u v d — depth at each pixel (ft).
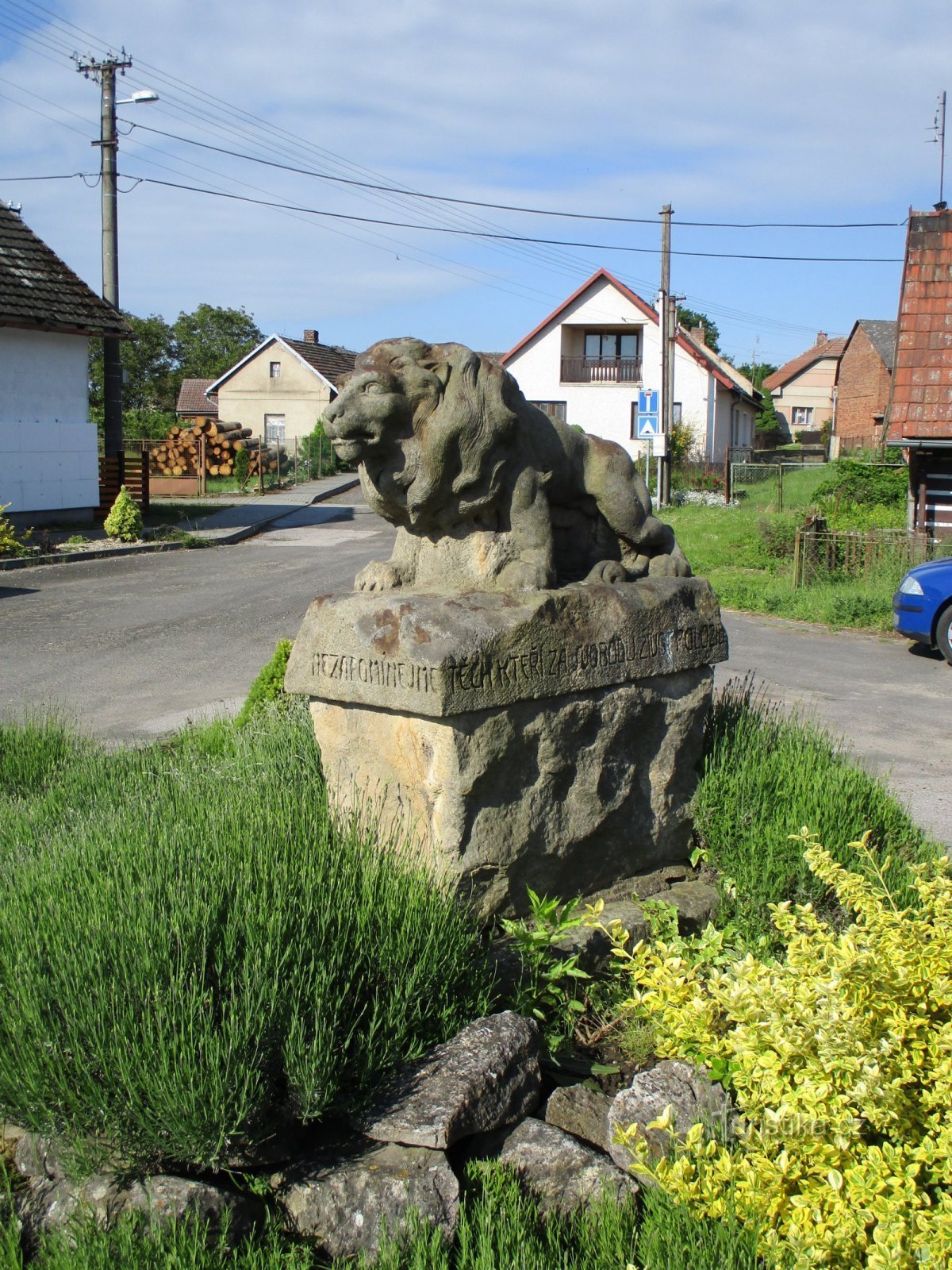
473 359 13.02
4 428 65.21
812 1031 8.47
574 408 128.47
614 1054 11.78
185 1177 8.77
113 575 53.47
